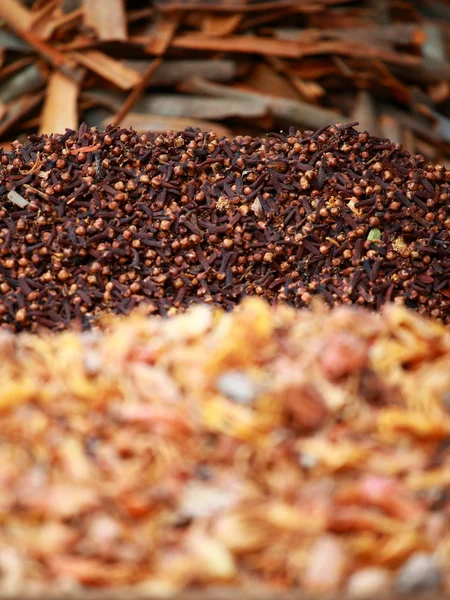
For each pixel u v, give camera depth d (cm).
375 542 67
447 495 68
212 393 71
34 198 86
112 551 67
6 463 69
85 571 67
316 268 86
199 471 69
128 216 86
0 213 85
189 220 86
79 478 69
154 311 84
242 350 71
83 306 84
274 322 74
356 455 69
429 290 86
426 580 66
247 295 86
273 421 70
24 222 85
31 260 85
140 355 72
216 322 75
